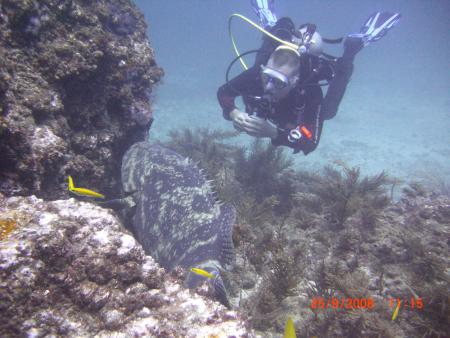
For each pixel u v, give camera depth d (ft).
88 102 12.98
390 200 18.86
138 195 10.63
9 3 9.99
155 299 7.06
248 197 17.67
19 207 7.13
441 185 42.57
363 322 10.57
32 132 9.24
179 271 8.32
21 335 5.51
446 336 10.49
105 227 7.39
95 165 12.91
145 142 12.21
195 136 32.42
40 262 6.02
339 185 18.12
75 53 11.62
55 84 11.11
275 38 17.72
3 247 5.85
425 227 16.02
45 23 11.02
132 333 6.35
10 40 10.03
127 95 14.58
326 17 556.10
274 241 13.43
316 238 15.21
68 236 6.80
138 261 7.36
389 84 153.07
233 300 11.41
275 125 19.65
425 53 307.58
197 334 6.51
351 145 67.41
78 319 6.16
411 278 12.65
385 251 14.03
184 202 9.66
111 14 15.49
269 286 11.56
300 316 11.28
